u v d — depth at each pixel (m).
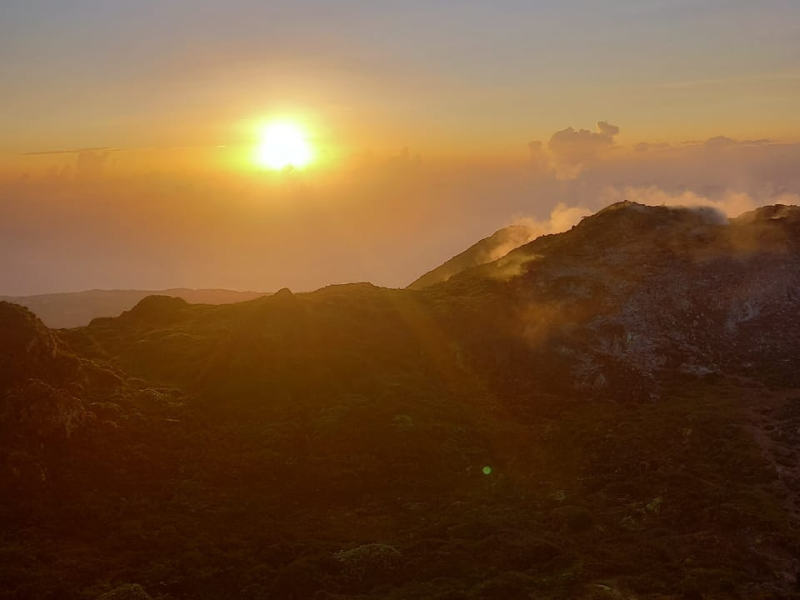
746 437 44.62
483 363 59.81
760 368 57.19
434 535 36.03
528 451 47.25
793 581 30.47
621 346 59.56
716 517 35.34
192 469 42.34
